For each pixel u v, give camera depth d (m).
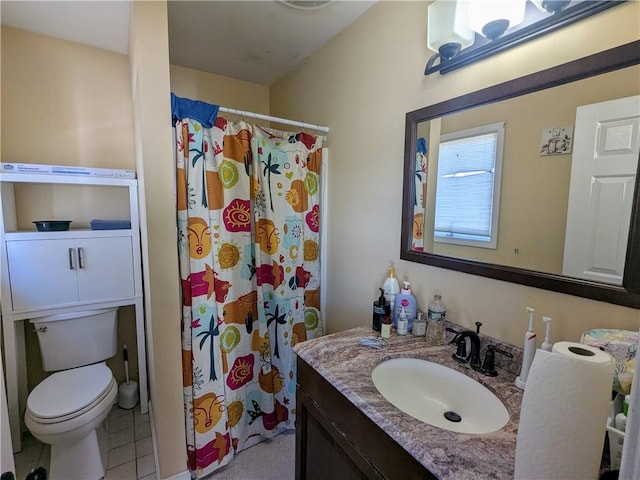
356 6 1.53
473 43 1.09
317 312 1.94
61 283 1.73
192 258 1.44
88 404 1.44
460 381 1.03
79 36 1.83
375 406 0.84
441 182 1.24
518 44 0.97
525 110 0.96
